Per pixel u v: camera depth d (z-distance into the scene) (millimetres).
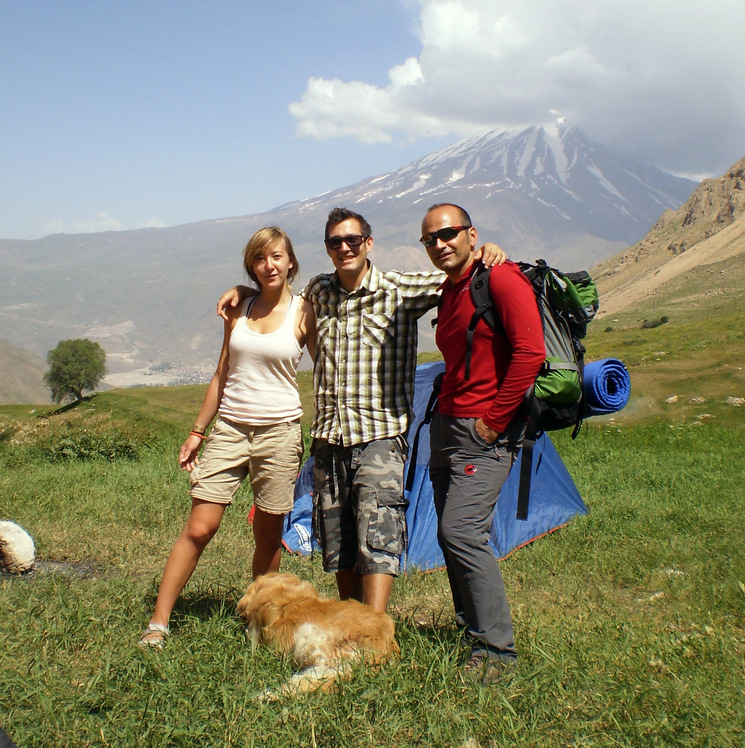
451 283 3840
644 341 37062
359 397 3902
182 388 42688
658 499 8359
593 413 3885
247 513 7336
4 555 5125
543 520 7098
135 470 9539
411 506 6578
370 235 3916
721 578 5418
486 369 3629
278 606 3639
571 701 3225
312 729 2775
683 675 3518
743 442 14156
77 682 3230
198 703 3000
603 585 5500
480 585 3570
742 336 31047
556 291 3670
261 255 4031
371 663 3273
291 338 4070
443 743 2863
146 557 5766
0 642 3582
